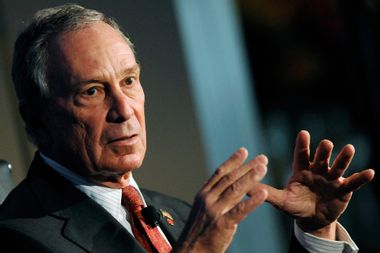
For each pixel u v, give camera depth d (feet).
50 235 10.67
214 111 24.84
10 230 10.62
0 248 10.57
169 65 23.03
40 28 11.02
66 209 11.07
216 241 9.33
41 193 11.25
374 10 30.60
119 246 10.84
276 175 37.19
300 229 11.92
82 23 11.00
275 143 39.50
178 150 22.99
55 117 10.99
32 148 20.84
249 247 26.45
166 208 13.33
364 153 35.50
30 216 10.90
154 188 22.59
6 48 20.77
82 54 10.76
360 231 36.58
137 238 11.41
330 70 39.50
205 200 9.41
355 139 36.11
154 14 22.85
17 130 20.71
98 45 10.85
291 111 40.09
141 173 22.50
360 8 30.73
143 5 22.71
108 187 11.57
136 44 22.57
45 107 11.07
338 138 38.19
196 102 23.36
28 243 10.52
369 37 30.96
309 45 40.32
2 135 20.53
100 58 10.77
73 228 10.84
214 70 25.00
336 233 12.10
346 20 31.48
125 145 10.79
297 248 11.97
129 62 11.01
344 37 32.04
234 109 25.23
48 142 11.41
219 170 9.55
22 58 11.09
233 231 9.34
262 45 40.86
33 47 10.96
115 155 10.82
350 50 31.99
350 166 35.78
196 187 23.15
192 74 23.50
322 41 39.68
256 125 25.71
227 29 25.70
